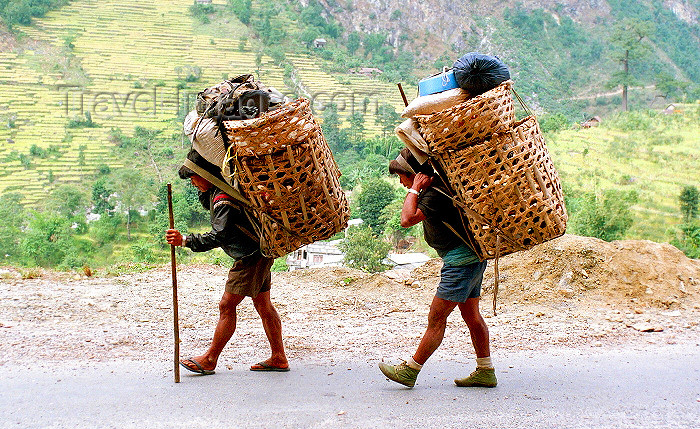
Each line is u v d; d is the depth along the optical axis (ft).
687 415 12.67
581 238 28.40
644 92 568.41
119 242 245.04
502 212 12.52
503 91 12.38
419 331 21.36
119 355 17.40
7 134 378.94
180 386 14.43
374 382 15.10
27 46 508.94
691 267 27.14
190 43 544.62
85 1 610.24
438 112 12.54
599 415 12.62
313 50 585.63
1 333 19.43
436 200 13.66
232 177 13.67
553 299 25.61
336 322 22.71
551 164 12.89
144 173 324.60
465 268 13.92
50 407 12.84
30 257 210.79
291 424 11.98
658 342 19.58
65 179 321.52
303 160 12.57
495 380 14.70
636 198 186.50
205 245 14.56
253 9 643.86
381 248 139.23
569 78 631.15
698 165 236.22
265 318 15.94
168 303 24.81
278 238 13.50
